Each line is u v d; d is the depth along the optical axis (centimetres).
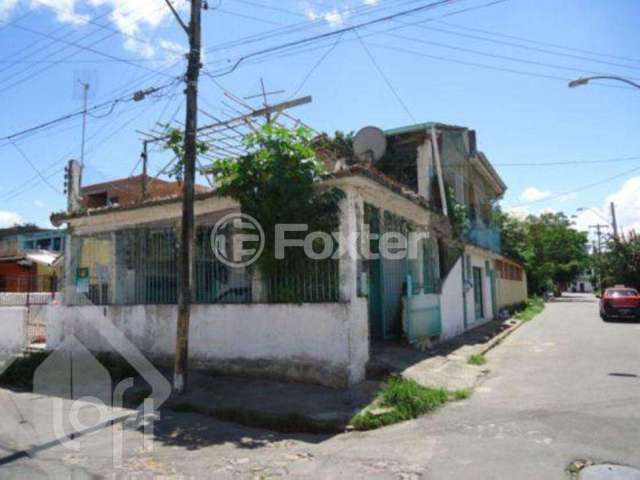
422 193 1409
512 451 495
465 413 648
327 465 486
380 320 1114
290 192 800
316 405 687
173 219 1034
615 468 443
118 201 2338
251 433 616
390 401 675
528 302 3256
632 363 977
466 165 1811
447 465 466
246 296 910
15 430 640
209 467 491
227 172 867
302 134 850
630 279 2955
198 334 938
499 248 2203
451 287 1433
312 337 806
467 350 1160
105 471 482
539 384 810
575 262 5109
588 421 588
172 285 1022
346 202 814
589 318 2152
